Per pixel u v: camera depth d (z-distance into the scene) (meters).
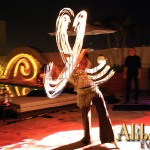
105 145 6.50
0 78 13.44
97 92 6.32
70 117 9.40
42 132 7.81
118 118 9.00
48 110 9.96
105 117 6.33
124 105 11.04
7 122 8.91
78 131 7.78
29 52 12.98
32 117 9.45
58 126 8.36
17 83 11.18
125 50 15.78
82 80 6.34
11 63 13.45
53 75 10.94
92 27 13.08
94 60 16.25
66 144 6.72
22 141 7.10
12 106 9.03
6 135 7.64
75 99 10.66
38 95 10.59
